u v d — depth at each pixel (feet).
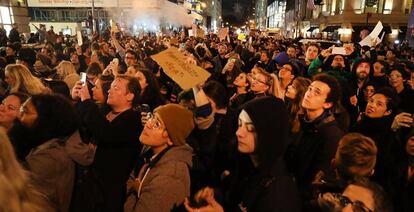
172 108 7.70
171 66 9.93
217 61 29.25
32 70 24.30
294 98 11.54
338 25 146.92
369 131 11.92
